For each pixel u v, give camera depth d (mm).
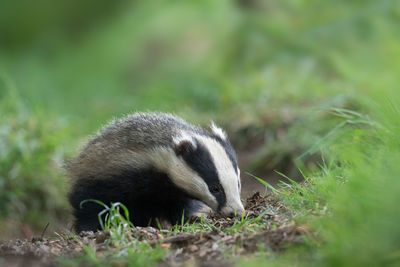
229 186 9422
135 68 31406
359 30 16734
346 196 6668
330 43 17781
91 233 8367
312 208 7809
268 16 20656
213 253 6785
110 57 33125
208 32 30219
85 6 40750
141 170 9984
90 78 30625
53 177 14156
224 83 17953
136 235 7730
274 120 14828
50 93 25672
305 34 18672
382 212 5906
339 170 8844
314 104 14875
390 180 6277
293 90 16000
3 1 39812
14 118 15430
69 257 7074
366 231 5879
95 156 10422
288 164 13250
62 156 14469
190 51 29875
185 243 7273
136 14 36438
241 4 21844
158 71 29219
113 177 10102
